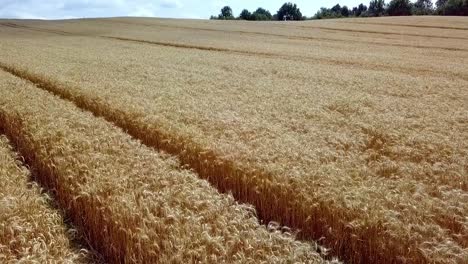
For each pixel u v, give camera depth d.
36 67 21.58
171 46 42.94
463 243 5.49
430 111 13.77
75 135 9.05
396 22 69.25
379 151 9.77
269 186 6.87
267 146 8.91
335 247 5.95
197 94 15.62
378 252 5.48
